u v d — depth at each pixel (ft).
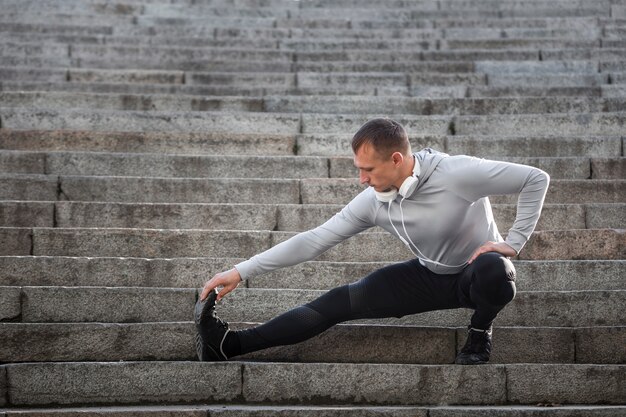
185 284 17.46
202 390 14.65
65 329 15.34
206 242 18.61
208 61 32.86
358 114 27.22
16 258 17.19
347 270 17.51
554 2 40.40
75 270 17.28
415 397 14.66
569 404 14.71
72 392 14.48
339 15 40.19
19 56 32.37
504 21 38.27
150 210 19.81
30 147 23.94
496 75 31.30
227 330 14.83
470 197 13.56
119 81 31.14
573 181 21.24
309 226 19.94
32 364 14.48
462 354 14.87
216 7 40.14
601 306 16.33
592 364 15.12
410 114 27.63
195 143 24.23
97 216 19.71
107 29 36.50
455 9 40.75
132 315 16.33
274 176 22.36
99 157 22.41
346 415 13.83
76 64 32.63
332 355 15.51
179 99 27.76
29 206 19.56
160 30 36.76
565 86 29.60
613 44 34.99
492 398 14.67
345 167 22.48
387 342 15.48
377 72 32.55
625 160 22.36
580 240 18.62
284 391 14.69
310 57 34.01
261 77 31.24
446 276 14.48
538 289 17.34
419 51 33.99
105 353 15.39
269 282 17.48
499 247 13.75
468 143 23.72
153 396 14.60
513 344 15.60
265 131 25.80
